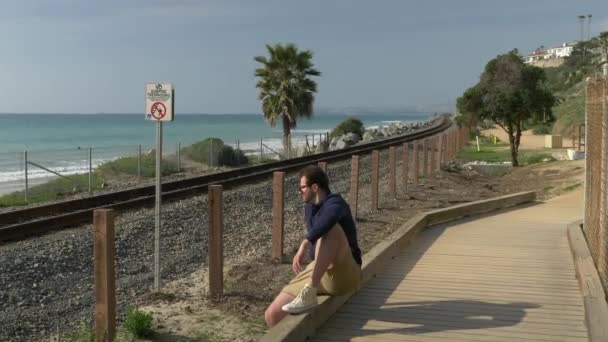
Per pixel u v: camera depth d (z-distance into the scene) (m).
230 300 7.36
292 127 37.19
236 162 27.81
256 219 12.64
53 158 34.56
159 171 7.88
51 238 10.14
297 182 18.22
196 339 6.17
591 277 6.34
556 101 29.50
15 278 7.91
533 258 8.24
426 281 7.06
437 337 5.25
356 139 43.00
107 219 5.97
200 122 153.75
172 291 7.82
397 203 14.85
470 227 10.82
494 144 43.62
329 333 5.39
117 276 8.35
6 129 95.69
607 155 6.46
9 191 19.23
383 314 5.88
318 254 5.45
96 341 5.99
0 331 6.35
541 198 16.05
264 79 36.81
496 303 6.18
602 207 6.62
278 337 4.79
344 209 5.57
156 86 7.83
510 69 25.91
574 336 5.23
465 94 27.75
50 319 6.83
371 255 7.48
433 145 22.02
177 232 11.09
